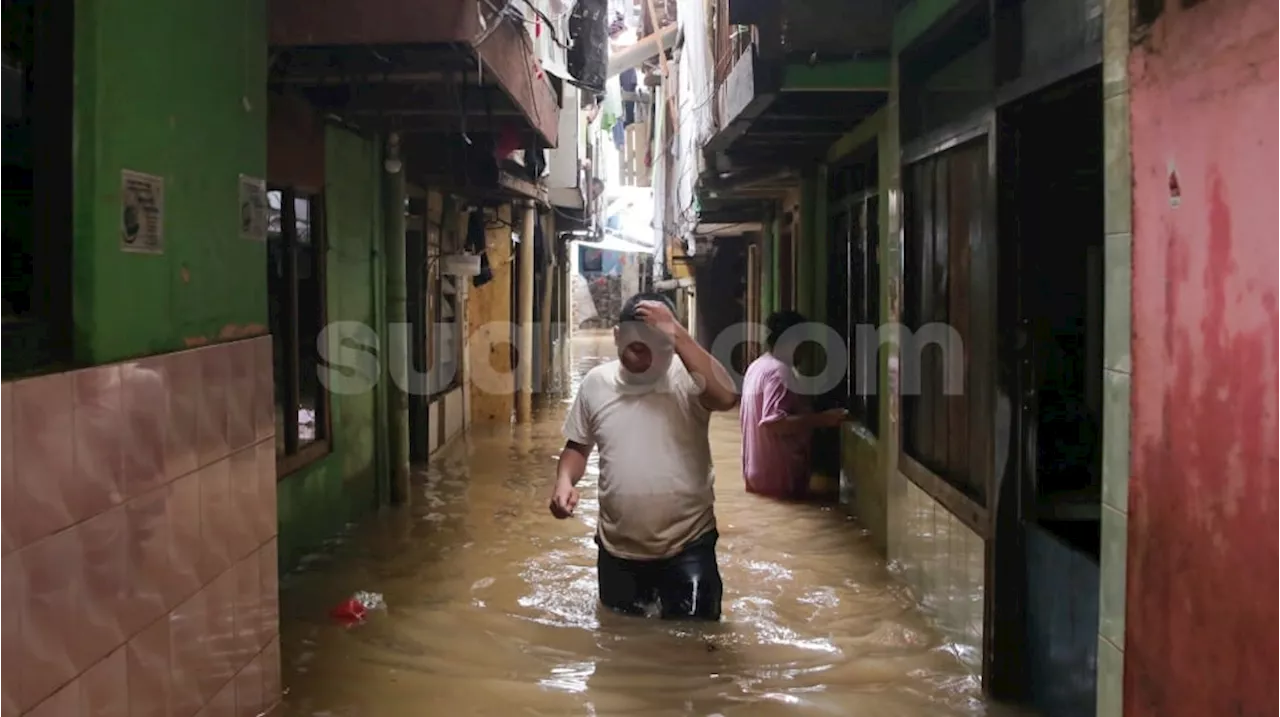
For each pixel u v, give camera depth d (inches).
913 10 205.6
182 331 119.3
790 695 161.2
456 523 290.2
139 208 109.0
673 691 163.0
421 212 386.3
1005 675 158.6
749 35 270.4
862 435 290.4
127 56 106.7
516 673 170.7
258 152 144.6
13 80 100.2
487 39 213.9
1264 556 77.5
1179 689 91.0
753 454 322.7
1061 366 158.2
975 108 170.1
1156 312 95.9
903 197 220.2
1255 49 79.0
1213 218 85.4
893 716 153.8
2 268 99.3
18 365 91.3
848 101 265.1
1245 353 80.4
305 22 193.2
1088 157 157.4
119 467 101.2
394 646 184.1
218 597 125.8
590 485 348.5
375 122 291.9
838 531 275.4
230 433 130.1
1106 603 108.3
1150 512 97.0
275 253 238.4
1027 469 157.5
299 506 244.5
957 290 185.9
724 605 207.2
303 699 159.5
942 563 190.4
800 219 369.1
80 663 93.6
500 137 309.3
